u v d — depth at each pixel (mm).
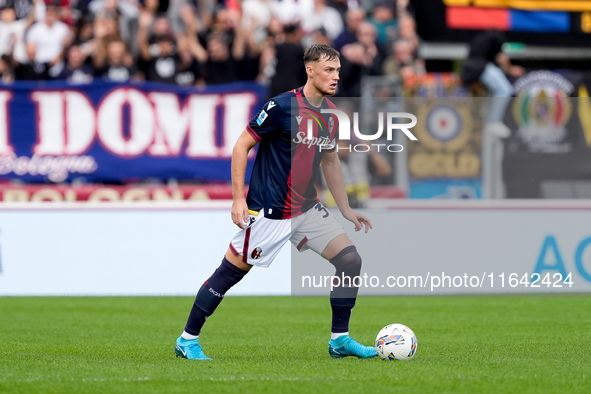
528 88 44656
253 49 45062
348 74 43750
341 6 49156
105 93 38688
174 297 36281
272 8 48000
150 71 43781
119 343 23328
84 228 36875
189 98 39094
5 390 15570
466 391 15430
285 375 17078
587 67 52938
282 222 18828
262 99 39562
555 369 18109
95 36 44438
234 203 18656
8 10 44719
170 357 20188
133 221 36906
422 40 50781
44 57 44438
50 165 38594
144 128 38906
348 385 15930
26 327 27141
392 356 19359
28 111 38438
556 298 35781
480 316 30016
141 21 43875
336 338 20000
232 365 18594
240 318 29781
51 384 16109
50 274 36781
